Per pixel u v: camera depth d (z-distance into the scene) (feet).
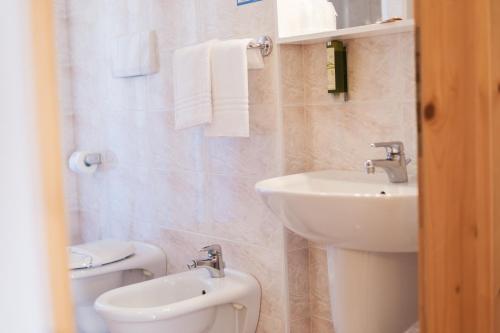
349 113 6.68
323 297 7.18
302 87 7.09
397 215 4.74
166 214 8.85
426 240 3.57
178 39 8.29
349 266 5.60
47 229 1.69
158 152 8.86
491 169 3.71
